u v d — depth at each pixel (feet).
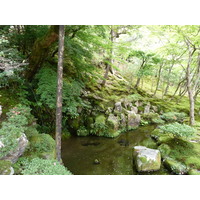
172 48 40.45
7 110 18.11
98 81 42.57
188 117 40.06
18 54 20.07
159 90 62.49
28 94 22.12
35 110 24.17
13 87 21.54
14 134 12.75
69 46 20.12
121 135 30.14
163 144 22.40
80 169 17.99
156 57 44.45
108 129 29.50
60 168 12.89
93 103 33.01
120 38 52.90
